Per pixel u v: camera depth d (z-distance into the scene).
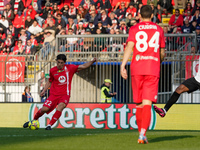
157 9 60.41
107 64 43.75
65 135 22.23
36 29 61.00
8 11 64.88
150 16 18.67
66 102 29.70
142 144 17.38
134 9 60.84
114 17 59.16
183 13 58.88
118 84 44.34
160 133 26.14
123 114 36.91
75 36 45.78
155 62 18.12
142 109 18.52
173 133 26.14
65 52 46.03
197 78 25.36
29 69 43.91
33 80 43.56
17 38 61.50
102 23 58.38
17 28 61.94
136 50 18.16
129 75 44.41
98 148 15.73
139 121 18.89
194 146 17.11
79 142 17.98
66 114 37.47
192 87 25.55
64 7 62.06
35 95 43.59
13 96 44.12
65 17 60.91
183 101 42.38
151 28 18.25
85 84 45.03
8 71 44.22
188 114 36.94
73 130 32.22
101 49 45.25
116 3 64.38
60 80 29.52
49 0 65.31
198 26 56.00
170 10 61.62
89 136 21.34
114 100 44.25
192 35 45.91
